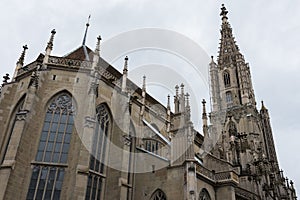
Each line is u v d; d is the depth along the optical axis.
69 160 35.66
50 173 34.78
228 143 66.06
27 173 33.91
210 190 41.12
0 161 36.19
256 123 86.50
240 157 72.19
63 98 40.06
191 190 35.22
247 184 57.88
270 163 85.50
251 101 92.56
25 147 34.47
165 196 38.31
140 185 41.09
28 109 35.81
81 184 32.50
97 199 36.59
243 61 103.44
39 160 35.41
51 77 40.75
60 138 37.31
